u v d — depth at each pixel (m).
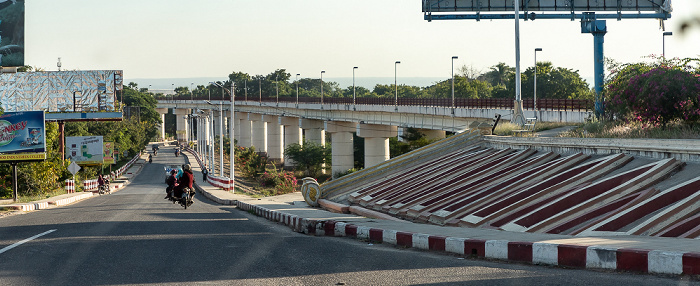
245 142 145.50
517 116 34.88
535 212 14.03
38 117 36.41
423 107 61.84
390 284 8.13
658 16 36.97
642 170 14.84
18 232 15.38
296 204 28.36
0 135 36.00
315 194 28.00
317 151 91.88
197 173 79.44
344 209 24.27
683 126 20.56
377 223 15.02
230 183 47.34
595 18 36.88
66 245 12.48
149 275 9.02
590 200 13.59
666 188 13.34
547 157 21.33
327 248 11.89
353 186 29.50
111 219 19.70
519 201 15.57
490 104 53.00
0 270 9.59
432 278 8.42
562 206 14.18
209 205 31.97
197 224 18.16
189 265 9.88
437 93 133.12
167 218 20.53
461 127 56.44
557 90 98.94
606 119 27.84
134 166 99.94
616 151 18.03
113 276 8.97
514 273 8.55
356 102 81.81
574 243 9.34
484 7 38.56
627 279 7.75
